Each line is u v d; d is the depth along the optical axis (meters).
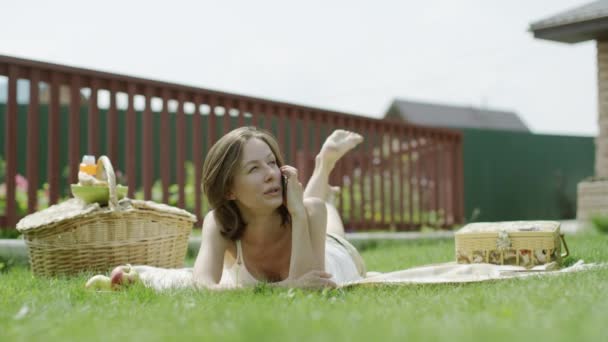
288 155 7.08
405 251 5.43
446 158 8.81
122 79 5.18
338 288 2.58
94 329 1.75
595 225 7.43
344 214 8.06
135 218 3.77
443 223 8.64
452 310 1.87
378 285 2.64
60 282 3.20
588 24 7.56
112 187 3.69
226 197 2.74
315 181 3.86
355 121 7.49
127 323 1.85
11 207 4.75
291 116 6.71
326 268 3.10
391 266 4.36
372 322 1.65
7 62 4.61
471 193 12.91
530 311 1.76
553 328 1.47
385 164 9.05
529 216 13.41
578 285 2.32
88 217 3.64
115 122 5.16
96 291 2.74
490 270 3.19
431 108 29.41
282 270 2.97
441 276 3.12
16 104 4.71
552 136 13.71
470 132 13.02
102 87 5.11
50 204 4.86
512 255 3.69
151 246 3.83
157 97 5.50
